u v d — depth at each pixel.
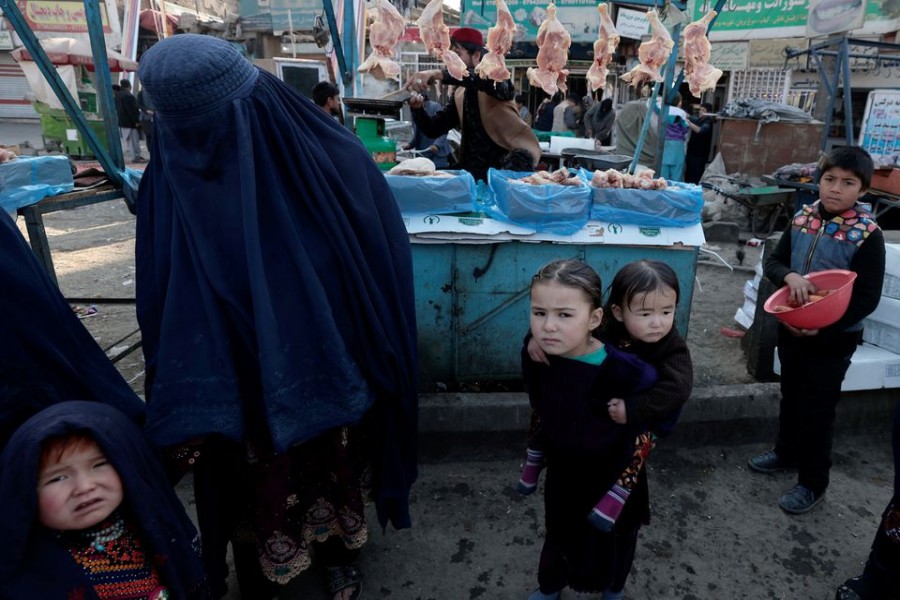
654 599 2.15
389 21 3.18
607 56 3.47
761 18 12.06
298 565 1.75
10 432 1.30
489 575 2.25
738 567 2.30
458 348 3.17
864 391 3.15
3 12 2.56
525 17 10.85
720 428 3.07
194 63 1.32
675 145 8.74
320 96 5.25
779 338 2.58
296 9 10.71
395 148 3.69
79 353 1.45
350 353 1.58
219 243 1.41
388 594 2.15
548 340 1.48
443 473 2.87
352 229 1.59
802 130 8.69
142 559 1.31
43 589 1.16
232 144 1.41
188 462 1.52
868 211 2.30
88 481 1.18
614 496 1.63
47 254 2.78
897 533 1.91
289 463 1.62
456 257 3.00
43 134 10.87
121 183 3.11
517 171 3.57
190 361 1.36
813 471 2.55
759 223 7.44
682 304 3.11
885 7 10.31
